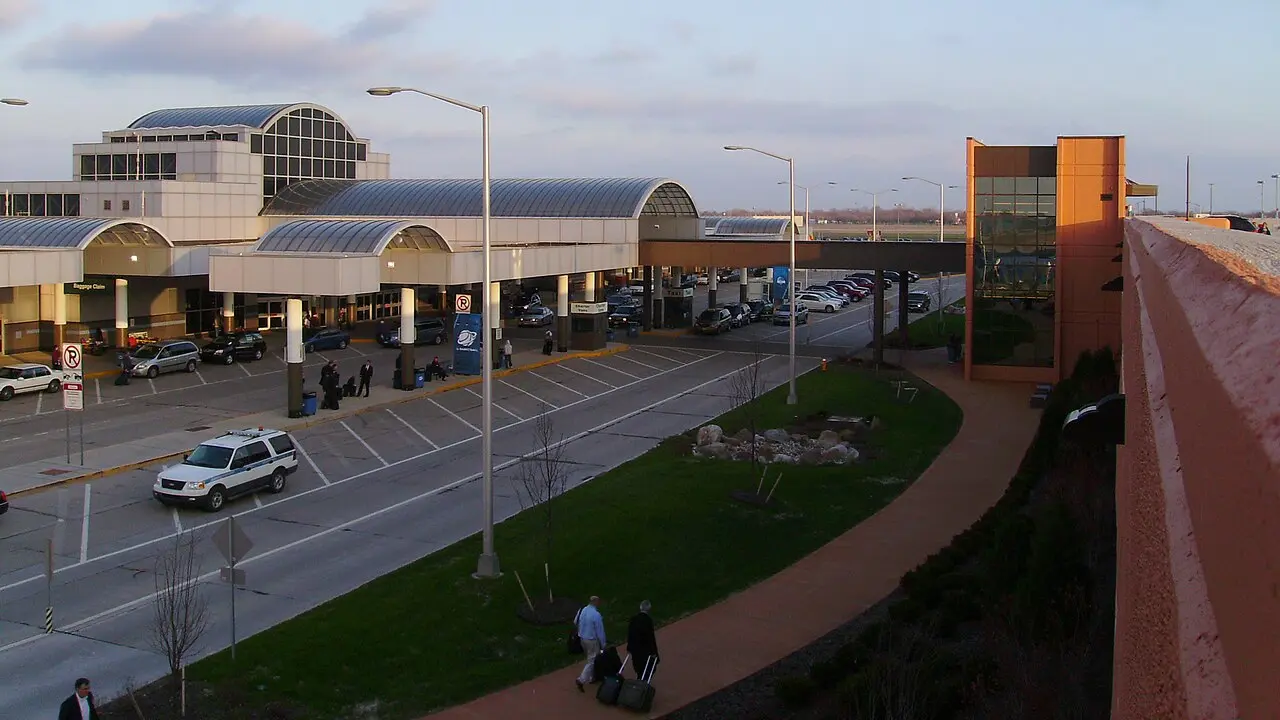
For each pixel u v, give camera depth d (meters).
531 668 17.16
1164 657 3.00
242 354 53.28
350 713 15.46
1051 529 15.47
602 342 59.72
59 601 20.27
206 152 65.88
